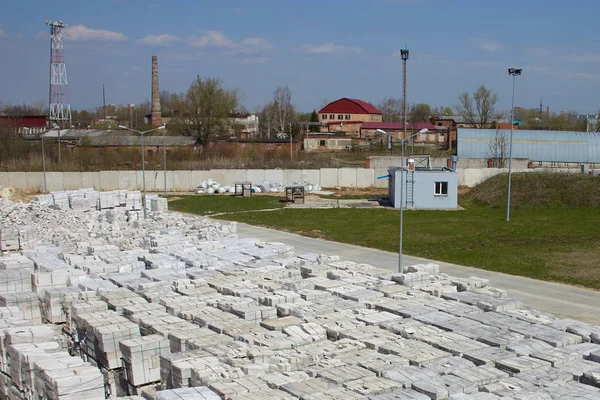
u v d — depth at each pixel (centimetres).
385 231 3806
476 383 1131
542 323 1512
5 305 1744
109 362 1366
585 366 1218
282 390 1105
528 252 3105
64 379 1115
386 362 1226
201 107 8750
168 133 9225
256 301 1678
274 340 1352
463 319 1521
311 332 1408
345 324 1475
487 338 1370
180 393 1054
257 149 7825
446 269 2731
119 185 6012
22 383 1267
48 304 1745
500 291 1855
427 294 1777
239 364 1225
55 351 1314
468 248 3228
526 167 6278
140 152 7381
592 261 2884
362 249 3244
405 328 1433
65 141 7894
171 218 3462
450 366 1214
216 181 6203
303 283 1878
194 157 7431
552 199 4941
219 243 2597
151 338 1353
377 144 9444
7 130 7294
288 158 7350
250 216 4491
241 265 2181
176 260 2236
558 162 6444
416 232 3762
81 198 4066
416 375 1160
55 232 2894
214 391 1103
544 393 1066
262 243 2680
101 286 1844
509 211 4550
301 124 11306
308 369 1200
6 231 2655
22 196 5034
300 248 3281
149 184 6097
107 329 1391
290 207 4950
